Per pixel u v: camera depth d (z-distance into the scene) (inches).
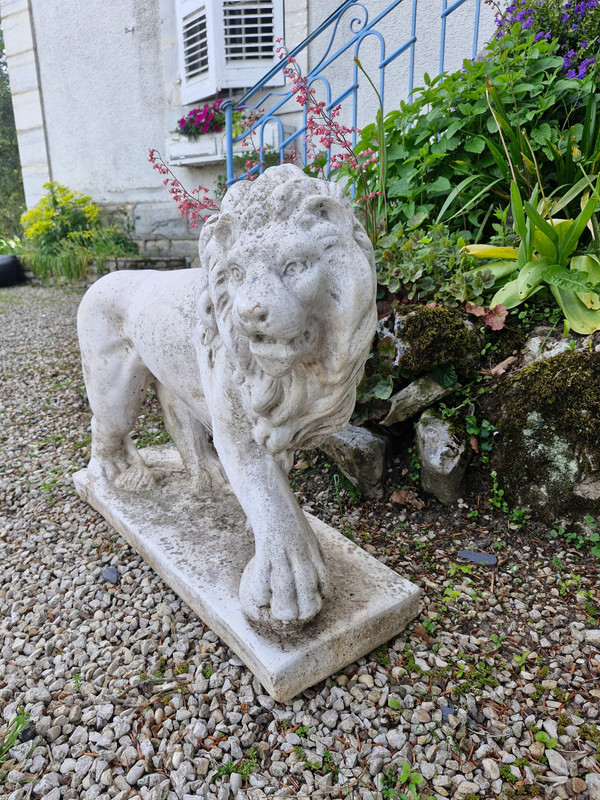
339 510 86.3
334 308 40.6
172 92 242.8
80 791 48.2
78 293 273.6
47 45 279.3
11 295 275.4
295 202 39.6
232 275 41.0
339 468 89.4
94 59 266.5
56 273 288.8
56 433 125.0
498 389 81.9
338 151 163.8
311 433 52.2
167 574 66.2
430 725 51.6
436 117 110.8
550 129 101.4
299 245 37.7
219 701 55.1
